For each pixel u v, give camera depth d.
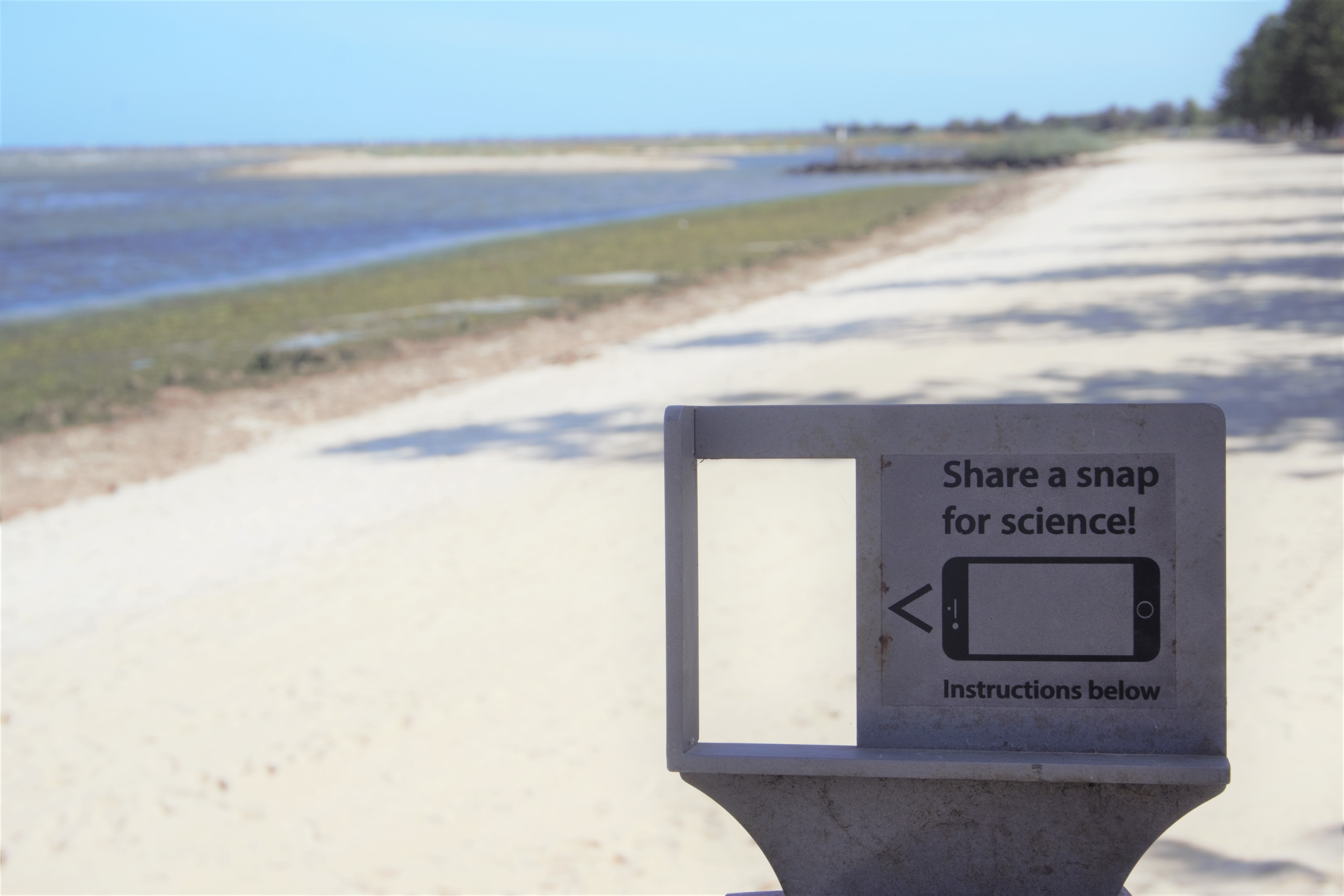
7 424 12.62
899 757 1.89
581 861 3.69
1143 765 1.83
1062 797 1.90
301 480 9.87
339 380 14.42
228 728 5.04
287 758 4.69
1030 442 1.88
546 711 4.92
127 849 4.08
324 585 7.00
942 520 1.92
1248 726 4.04
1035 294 17.02
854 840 1.96
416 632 6.04
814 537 6.97
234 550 8.00
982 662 1.92
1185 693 1.88
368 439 11.29
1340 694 4.21
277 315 20.94
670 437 1.87
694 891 3.46
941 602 1.93
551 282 24.05
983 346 12.83
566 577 6.70
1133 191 41.41
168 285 26.45
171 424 12.41
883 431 1.92
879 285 20.28
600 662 5.41
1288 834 3.27
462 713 4.97
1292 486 6.84
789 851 1.98
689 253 29.05
